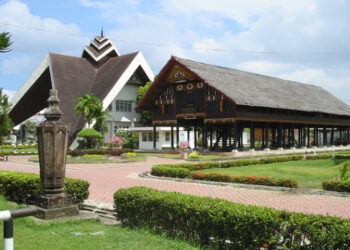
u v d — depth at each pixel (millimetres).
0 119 15055
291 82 55656
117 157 33094
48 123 8961
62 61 54281
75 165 26766
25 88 54781
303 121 46500
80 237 7172
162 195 7750
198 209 6785
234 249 6359
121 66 52531
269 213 6203
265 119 40062
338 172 19828
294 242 5773
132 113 56812
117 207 8461
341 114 52094
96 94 49844
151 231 7496
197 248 6348
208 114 38781
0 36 9172
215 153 37156
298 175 19047
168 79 41188
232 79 41812
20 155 39781
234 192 13344
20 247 6441
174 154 38312
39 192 9484
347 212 9914
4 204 10617
